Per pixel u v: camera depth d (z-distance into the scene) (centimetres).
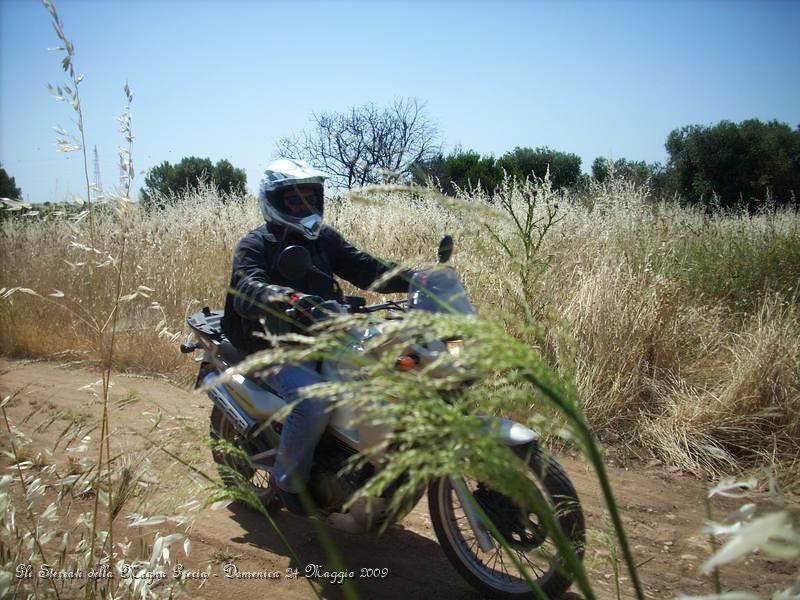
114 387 609
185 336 679
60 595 270
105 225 561
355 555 353
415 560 349
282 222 350
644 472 459
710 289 720
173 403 572
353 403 102
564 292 600
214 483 208
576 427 98
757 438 473
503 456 98
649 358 563
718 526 113
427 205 816
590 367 535
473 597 313
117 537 346
